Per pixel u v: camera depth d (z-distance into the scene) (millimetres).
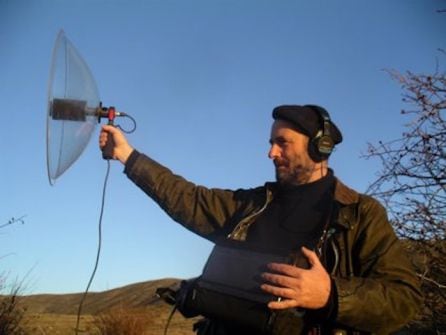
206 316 2197
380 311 1996
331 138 2473
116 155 2777
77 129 2727
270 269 1969
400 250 2227
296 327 2025
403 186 3926
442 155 3848
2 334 8586
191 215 2662
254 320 2020
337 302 1940
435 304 3873
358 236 2219
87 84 2773
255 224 2445
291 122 2473
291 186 2471
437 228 3854
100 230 2973
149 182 2719
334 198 2297
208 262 2289
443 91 3896
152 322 12352
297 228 2342
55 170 2701
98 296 28953
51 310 26391
